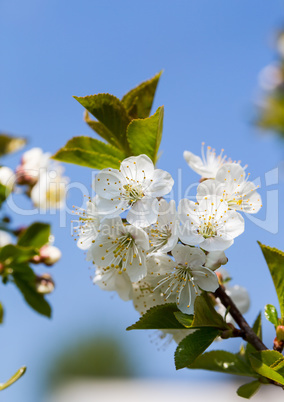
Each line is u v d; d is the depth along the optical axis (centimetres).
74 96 31
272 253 28
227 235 28
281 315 28
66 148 31
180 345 27
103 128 32
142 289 29
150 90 32
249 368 29
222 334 27
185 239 28
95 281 30
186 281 28
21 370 29
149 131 30
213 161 32
